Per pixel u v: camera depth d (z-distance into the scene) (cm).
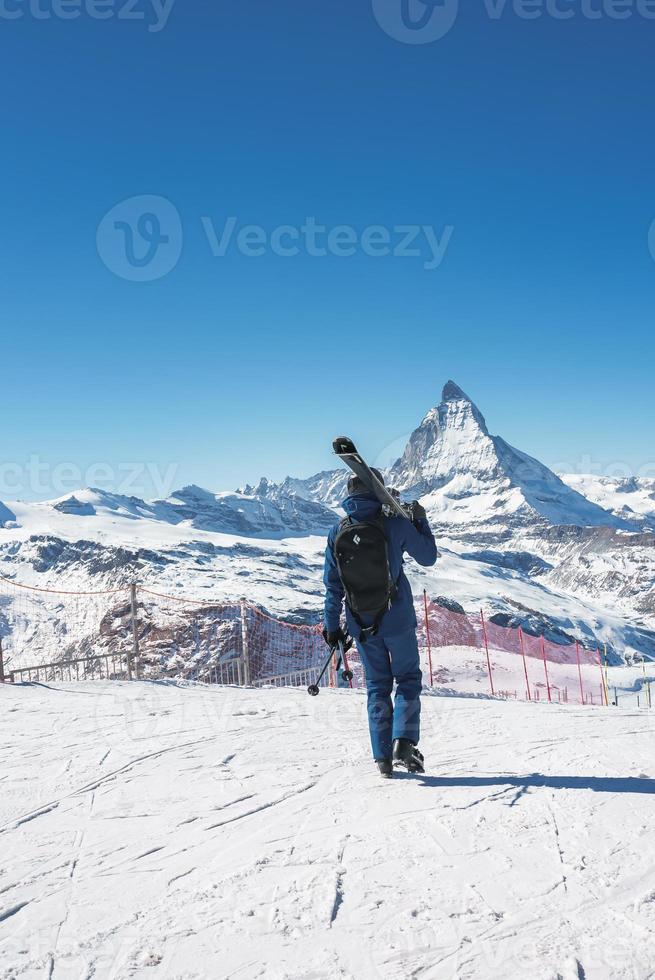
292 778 403
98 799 374
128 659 1196
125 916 235
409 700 406
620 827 297
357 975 193
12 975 200
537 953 201
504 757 445
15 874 275
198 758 457
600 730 530
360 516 414
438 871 260
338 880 256
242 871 268
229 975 196
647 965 192
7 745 512
